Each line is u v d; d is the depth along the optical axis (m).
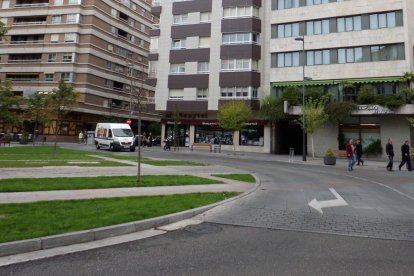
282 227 7.28
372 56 34.56
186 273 4.63
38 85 55.59
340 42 35.91
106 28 59.12
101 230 6.23
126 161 21.61
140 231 6.80
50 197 9.14
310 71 36.97
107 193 10.15
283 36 39.00
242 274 4.62
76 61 55.34
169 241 6.16
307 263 5.09
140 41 67.75
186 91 42.84
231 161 26.05
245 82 39.69
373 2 34.78
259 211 8.82
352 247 5.94
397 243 6.23
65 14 56.16
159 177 14.22
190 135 43.19
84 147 39.03
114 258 5.19
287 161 28.28
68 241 5.80
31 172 14.12
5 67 57.56
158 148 43.53
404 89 31.31
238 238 6.42
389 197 11.52
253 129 39.84
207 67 42.34
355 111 32.41
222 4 42.09
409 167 21.50
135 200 9.16
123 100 63.22
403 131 32.25
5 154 22.52
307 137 36.25
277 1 39.56
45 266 4.80
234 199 10.29
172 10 45.03
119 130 34.34
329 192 12.25
